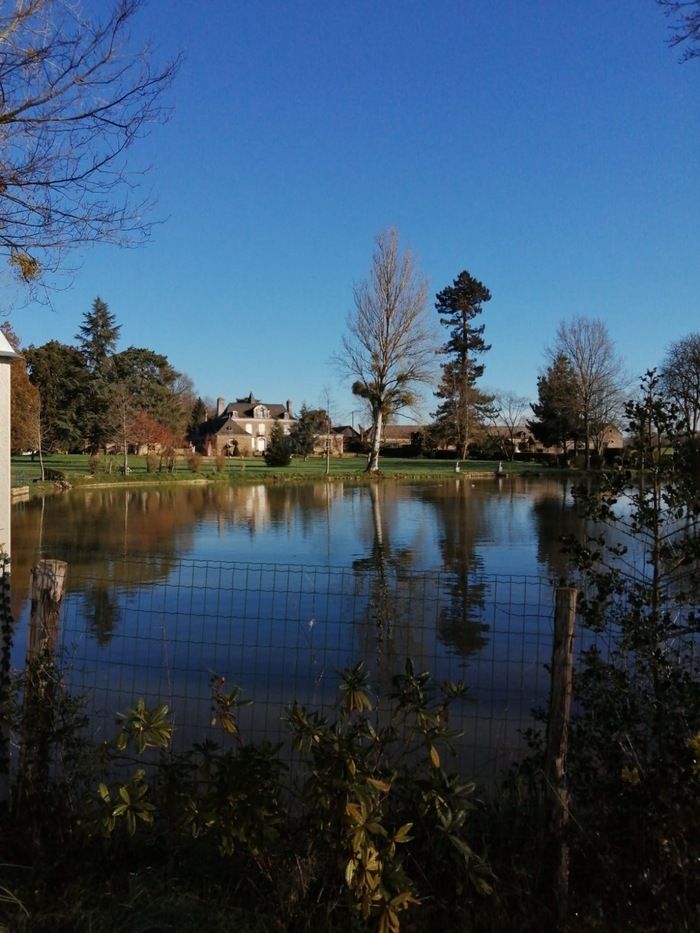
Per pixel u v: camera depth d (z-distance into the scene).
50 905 2.87
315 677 6.56
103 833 2.90
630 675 3.39
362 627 8.23
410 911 2.79
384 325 46.22
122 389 47.16
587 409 56.25
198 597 9.98
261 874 2.89
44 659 3.55
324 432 71.00
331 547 16.67
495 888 2.88
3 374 4.04
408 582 11.66
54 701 3.58
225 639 7.83
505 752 4.59
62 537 17.83
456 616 8.98
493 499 30.58
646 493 3.57
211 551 15.86
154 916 2.72
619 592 3.49
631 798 2.92
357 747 2.84
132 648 7.51
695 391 29.78
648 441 3.57
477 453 66.94
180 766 3.04
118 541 17.25
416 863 2.87
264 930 2.66
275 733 5.08
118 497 30.92
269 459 54.06
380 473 45.53
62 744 3.52
